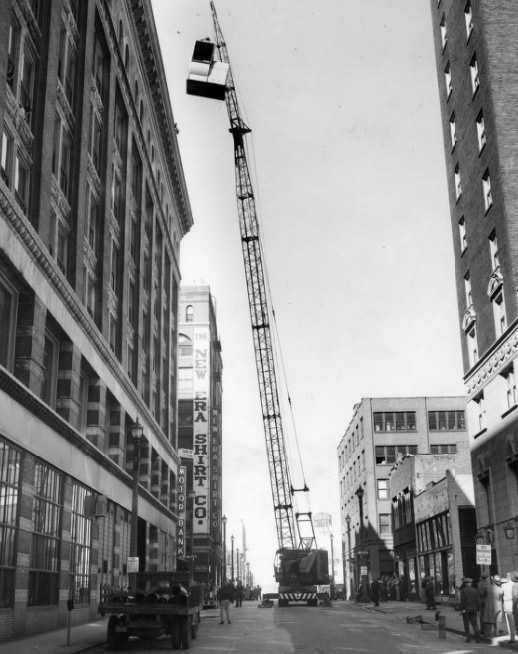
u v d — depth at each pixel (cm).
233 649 1953
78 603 2930
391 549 8438
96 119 3684
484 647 2009
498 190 3428
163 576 2273
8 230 2161
